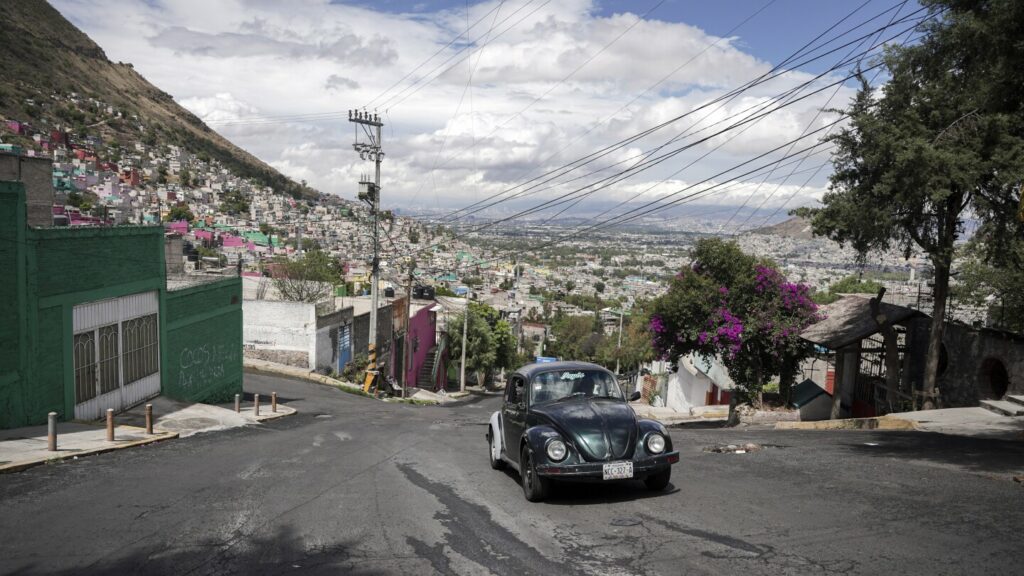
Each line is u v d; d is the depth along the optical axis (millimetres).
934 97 13406
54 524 6309
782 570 4488
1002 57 9805
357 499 7449
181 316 19781
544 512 6629
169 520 6477
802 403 23000
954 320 19031
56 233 13750
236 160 172125
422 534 5867
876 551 4801
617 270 176000
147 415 13648
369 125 32812
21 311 12742
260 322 35312
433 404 39031
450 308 60594
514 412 8594
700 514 6180
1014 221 13477
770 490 7141
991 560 4512
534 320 102500
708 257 21312
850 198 15695
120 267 16281
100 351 15578
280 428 16844
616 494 7355
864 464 8750
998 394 16672
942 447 10375
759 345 21438
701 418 27141
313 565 5047
